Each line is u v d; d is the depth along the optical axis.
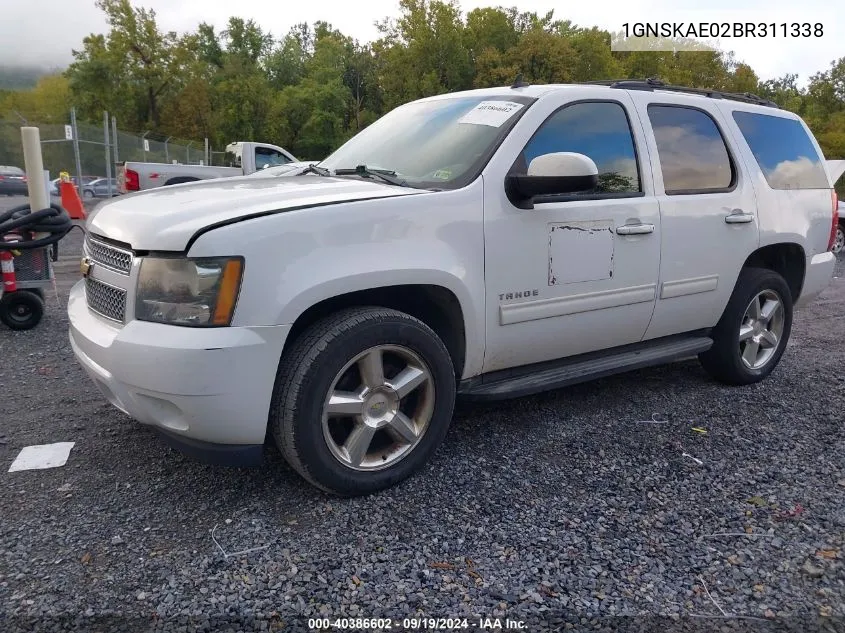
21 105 57.53
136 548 2.64
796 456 3.57
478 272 3.22
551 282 3.49
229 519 2.86
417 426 3.19
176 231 2.65
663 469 3.39
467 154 3.43
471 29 48.28
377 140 4.06
